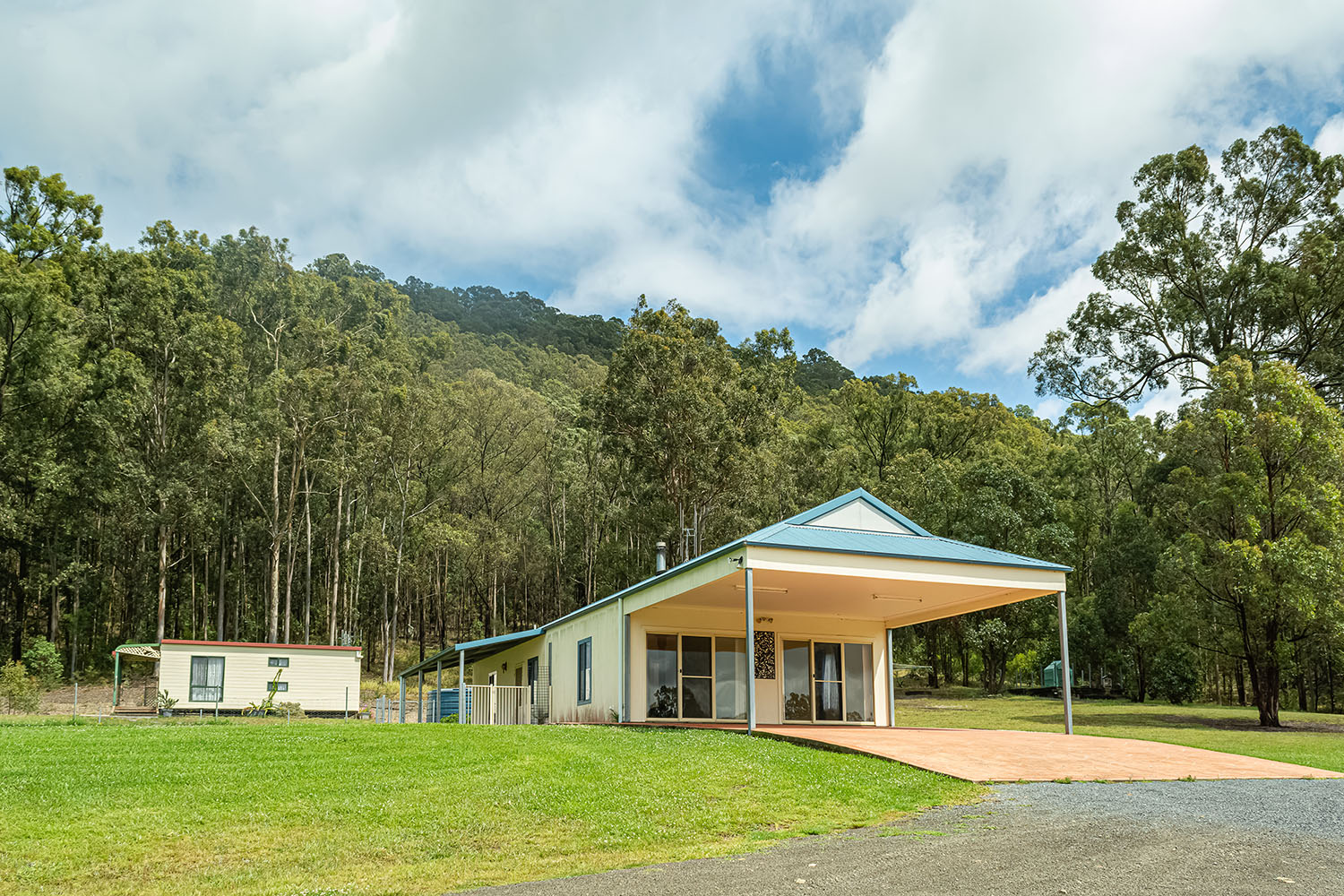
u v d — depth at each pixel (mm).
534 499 60938
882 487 47062
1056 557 40031
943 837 7469
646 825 8305
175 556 49375
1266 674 24281
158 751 12172
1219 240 39750
